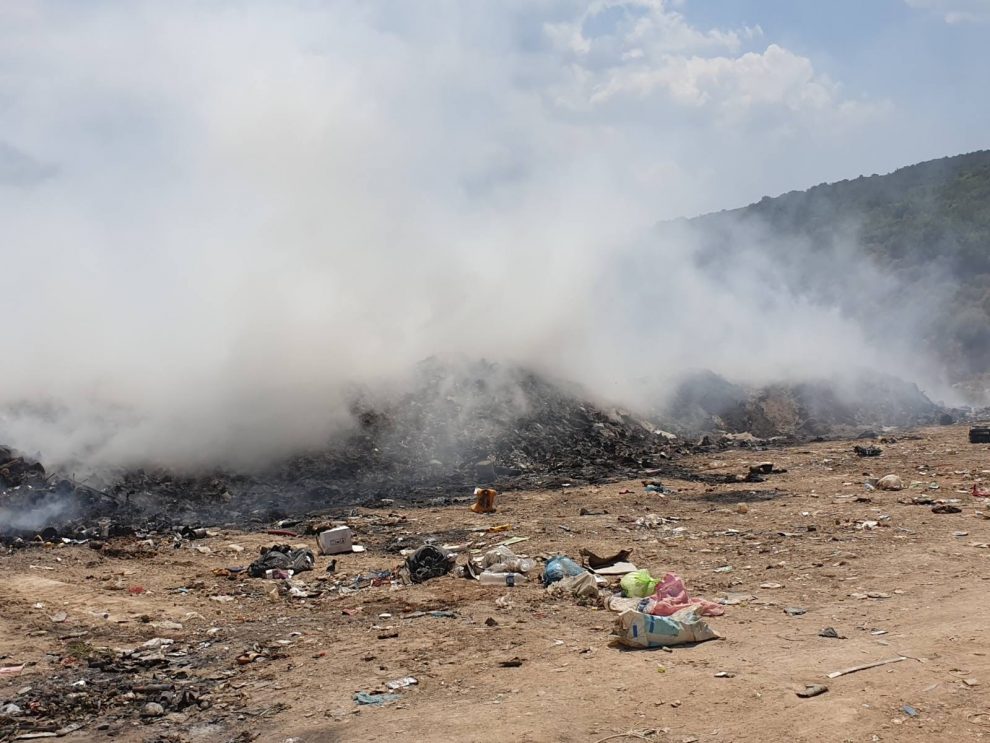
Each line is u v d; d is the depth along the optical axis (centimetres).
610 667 733
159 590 1109
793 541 1248
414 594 1040
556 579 1065
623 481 2089
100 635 912
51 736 657
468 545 1366
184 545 1437
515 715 639
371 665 777
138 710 704
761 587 998
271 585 1135
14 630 927
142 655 841
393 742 609
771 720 604
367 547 1389
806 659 721
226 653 839
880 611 865
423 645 826
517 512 1673
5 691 748
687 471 2270
